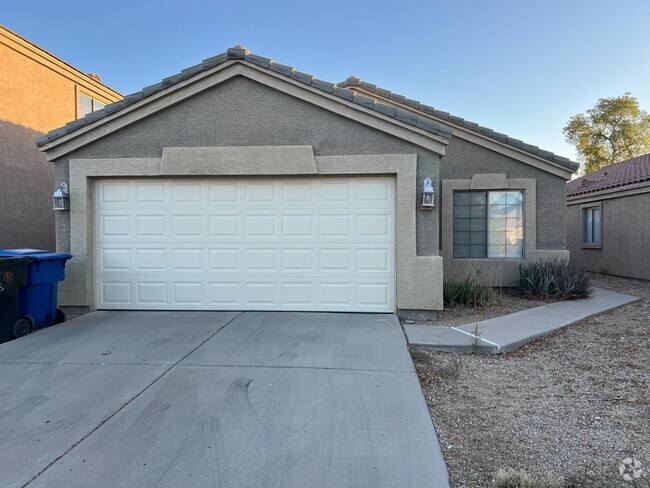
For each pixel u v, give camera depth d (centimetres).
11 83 1054
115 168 750
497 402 424
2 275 624
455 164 1055
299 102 729
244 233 759
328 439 339
